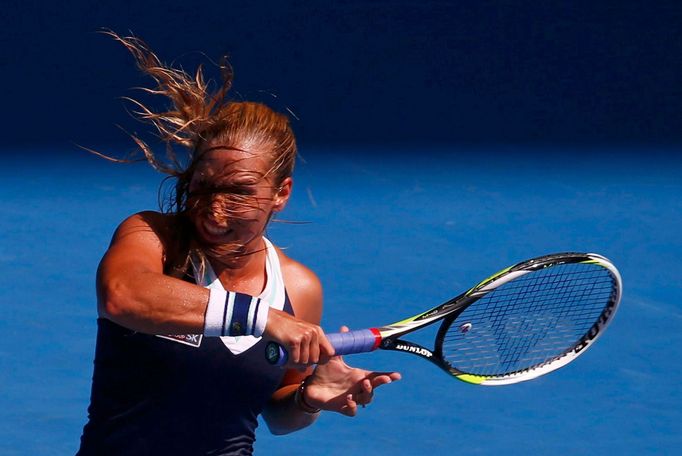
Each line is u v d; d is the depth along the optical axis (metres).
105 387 11.53
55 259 26.98
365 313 24.22
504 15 46.59
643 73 41.66
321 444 20.09
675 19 46.50
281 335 10.38
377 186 31.97
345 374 12.64
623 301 25.30
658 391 21.89
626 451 19.95
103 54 41.66
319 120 37.22
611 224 29.67
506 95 39.75
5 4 45.69
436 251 27.72
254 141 11.14
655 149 35.66
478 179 32.72
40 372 22.05
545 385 22.16
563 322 16.66
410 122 37.41
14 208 29.92
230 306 10.28
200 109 11.75
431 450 19.88
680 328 24.19
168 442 11.66
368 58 42.16
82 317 24.22
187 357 11.27
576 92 40.09
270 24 44.66
